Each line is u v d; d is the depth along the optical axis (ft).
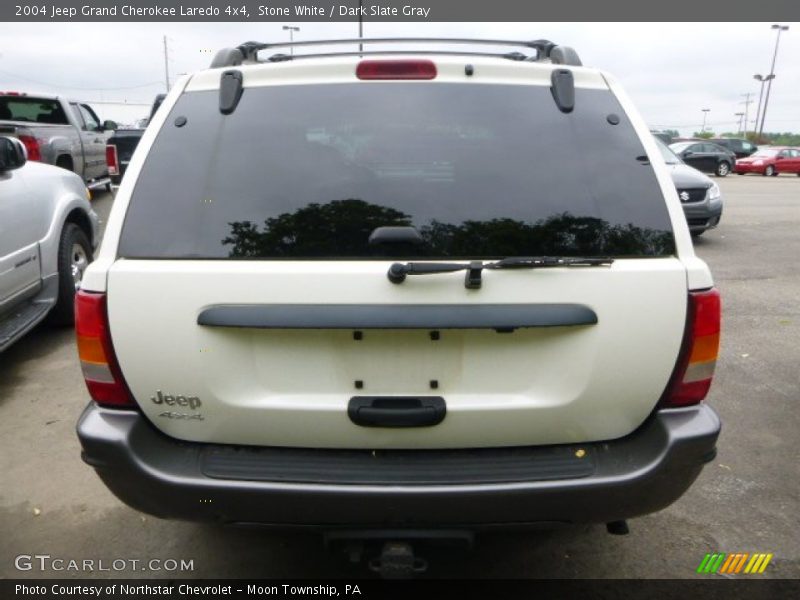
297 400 6.89
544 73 7.79
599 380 6.84
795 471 11.53
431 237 6.93
